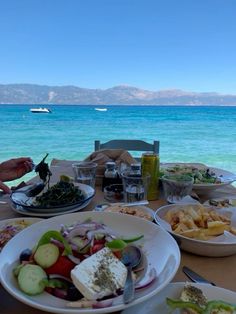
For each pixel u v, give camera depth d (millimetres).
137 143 2021
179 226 742
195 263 665
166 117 17141
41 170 1136
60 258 538
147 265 577
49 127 13336
